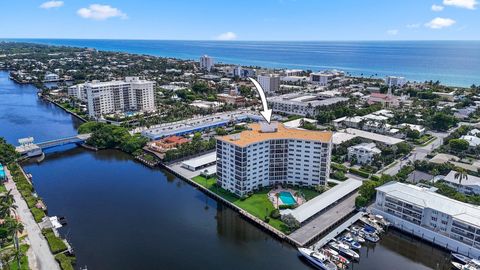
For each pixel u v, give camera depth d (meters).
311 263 129.75
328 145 177.12
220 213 166.50
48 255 127.69
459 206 142.38
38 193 183.88
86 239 142.50
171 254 134.50
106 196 182.12
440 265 131.00
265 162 182.88
